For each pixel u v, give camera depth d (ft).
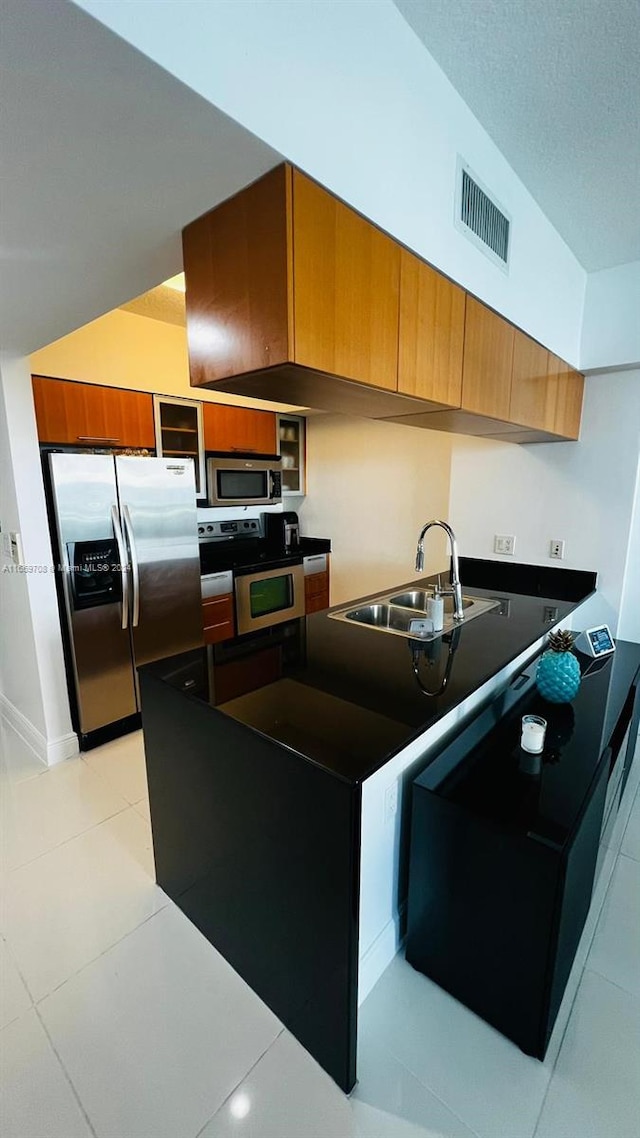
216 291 3.69
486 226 5.19
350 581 14.30
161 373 10.66
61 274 4.65
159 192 3.37
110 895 5.57
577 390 8.09
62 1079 3.84
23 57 2.27
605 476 8.20
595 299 7.76
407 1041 4.05
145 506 8.82
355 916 3.44
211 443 11.90
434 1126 3.53
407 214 4.09
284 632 6.35
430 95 4.14
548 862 3.53
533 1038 3.89
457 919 4.17
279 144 2.96
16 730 9.54
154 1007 4.37
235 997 4.46
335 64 3.27
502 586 9.04
